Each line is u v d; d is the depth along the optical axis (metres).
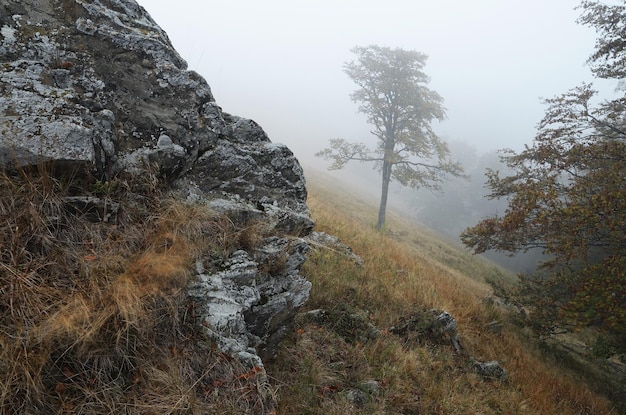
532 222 10.65
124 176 2.70
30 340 1.88
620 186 9.16
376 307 6.45
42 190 2.27
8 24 2.60
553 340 12.84
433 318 6.77
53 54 2.65
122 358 2.12
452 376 5.74
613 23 10.64
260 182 3.65
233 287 2.83
